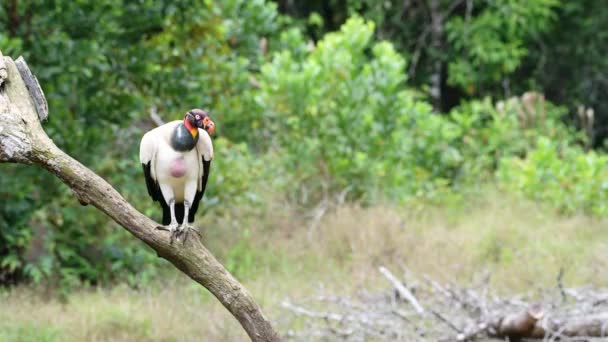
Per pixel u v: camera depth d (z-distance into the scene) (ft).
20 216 41.60
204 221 49.39
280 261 45.44
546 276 42.55
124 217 17.93
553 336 30.89
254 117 55.42
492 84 99.09
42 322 33.81
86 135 43.19
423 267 43.50
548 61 100.17
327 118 56.39
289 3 93.91
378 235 47.24
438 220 54.49
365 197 55.52
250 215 51.47
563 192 58.08
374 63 58.54
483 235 49.39
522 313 31.12
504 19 91.04
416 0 96.32
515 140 73.92
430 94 94.48
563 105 98.48
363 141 56.90
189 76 47.42
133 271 43.29
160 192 20.74
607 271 43.50
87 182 17.80
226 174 48.16
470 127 74.13
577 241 49.90
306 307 37.22
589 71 99.19
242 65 53.26
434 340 32.19
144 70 44.86
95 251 44.29
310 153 55.67
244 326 18.61
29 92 18.72
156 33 47.60
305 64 57.06
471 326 32.12
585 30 98.48
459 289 37.40
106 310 35.14
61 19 42.70
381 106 57.47
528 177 60.08
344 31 59.77
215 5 51.90
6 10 41.75
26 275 42.39
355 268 43.29
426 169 61.93
